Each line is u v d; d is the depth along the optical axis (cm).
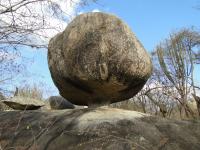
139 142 534
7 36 772
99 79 603
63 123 598
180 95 2166
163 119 598
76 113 620
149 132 555
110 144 532
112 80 606
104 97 647
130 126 561
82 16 627
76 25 623
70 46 617
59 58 638
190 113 1916
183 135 565
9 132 631
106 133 550
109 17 619
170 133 563
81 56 607
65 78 634
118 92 634
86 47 607
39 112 668
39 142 581
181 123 596
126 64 601
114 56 599
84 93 647
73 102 682
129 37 611
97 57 601
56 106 956
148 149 526
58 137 571
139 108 1925
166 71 2391
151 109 2025
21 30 776
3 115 693
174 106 2075
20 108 962
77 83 629
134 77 613
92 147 535
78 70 609
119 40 604
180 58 2434
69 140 558
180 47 2467
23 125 635
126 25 624
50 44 666
